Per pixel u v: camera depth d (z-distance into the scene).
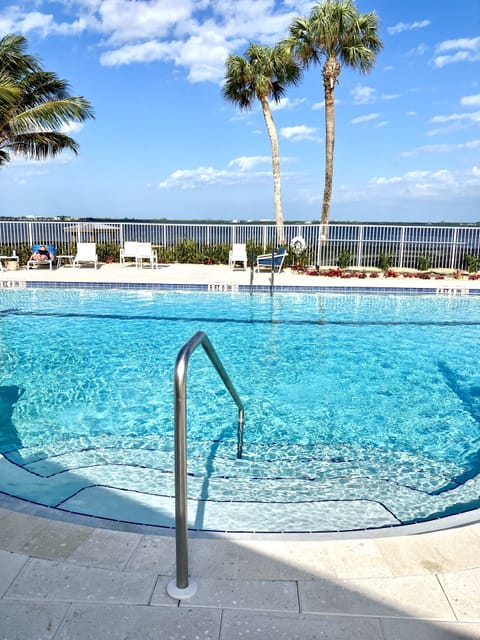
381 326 8.72
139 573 1.86
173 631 1.58
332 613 1.66
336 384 5.72
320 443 4.13
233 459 3.78
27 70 13.85
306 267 14.92
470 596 1.75
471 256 14.58
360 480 3.46
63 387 5.51
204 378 5.87
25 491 3.13
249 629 1.59
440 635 1.57
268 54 17.78
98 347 7.20
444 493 3.27
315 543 2.07
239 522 2.78
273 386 5.63
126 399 5.14
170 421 4.57
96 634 1.57
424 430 4.45
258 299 10.95
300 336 7.99
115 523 2.42
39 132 14.34
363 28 15.81
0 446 4.00
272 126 18.50
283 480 3.44
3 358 6.61
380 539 2.11
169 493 3.18
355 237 15.48
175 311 9.76
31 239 16.11
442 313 9.78
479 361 6.68
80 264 15.97
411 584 1.81
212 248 16.38
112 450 3.92
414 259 15.55
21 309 9.82
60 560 1.93
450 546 2.05
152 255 15.00
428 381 5.85
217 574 1.86
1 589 1.76
